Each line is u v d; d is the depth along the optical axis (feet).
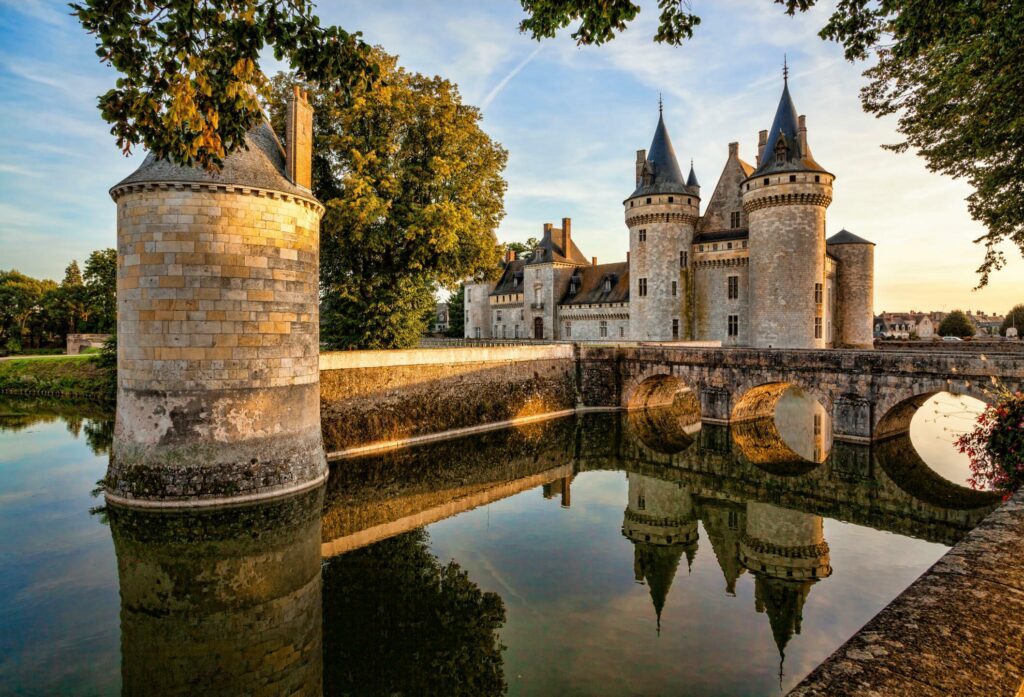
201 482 39.88
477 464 63.21
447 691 23.77
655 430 85.97
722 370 84.02
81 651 25.13
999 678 7.52
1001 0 24.64
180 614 29.73
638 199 134.21
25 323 208.33
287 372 43.98
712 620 29.60
